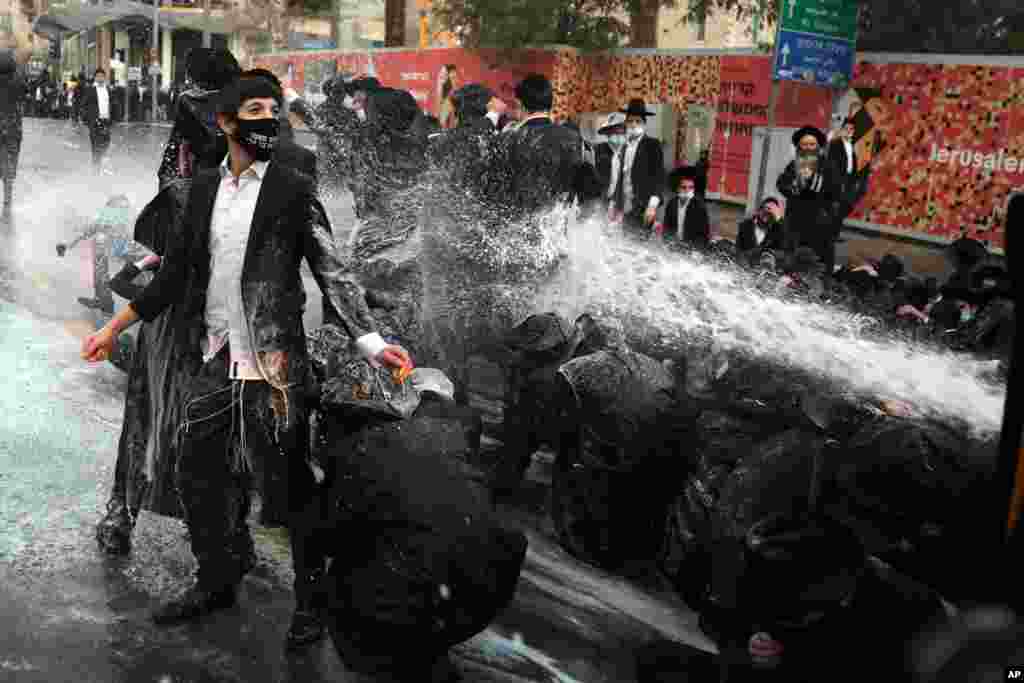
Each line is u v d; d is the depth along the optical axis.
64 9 39.97
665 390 4.14
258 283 3.46
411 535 3.18
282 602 3.90
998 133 10.09
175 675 3.34
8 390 5.94
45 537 4.25
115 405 5.88
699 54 13.65
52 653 3.42
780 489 3.41
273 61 25.42
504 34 15.68
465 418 3.74
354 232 5.92
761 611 3.31
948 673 2.77
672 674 3.45
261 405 3.48
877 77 10.93
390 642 3.21
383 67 20.34
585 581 4.20
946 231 10.58
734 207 13.12
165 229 4.13
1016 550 2.62
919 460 3.20
